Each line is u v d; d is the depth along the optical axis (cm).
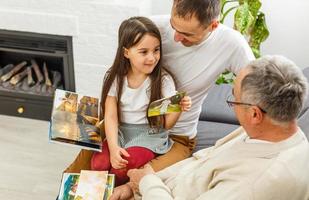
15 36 270
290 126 115
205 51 161
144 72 161
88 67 271
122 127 174
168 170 154
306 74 215
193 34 148
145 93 166
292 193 112
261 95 111
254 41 264
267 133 117
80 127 168
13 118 295
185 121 180
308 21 271
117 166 162
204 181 132
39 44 271
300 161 115
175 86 170
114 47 260
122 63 165
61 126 166
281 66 113
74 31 258
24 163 252
